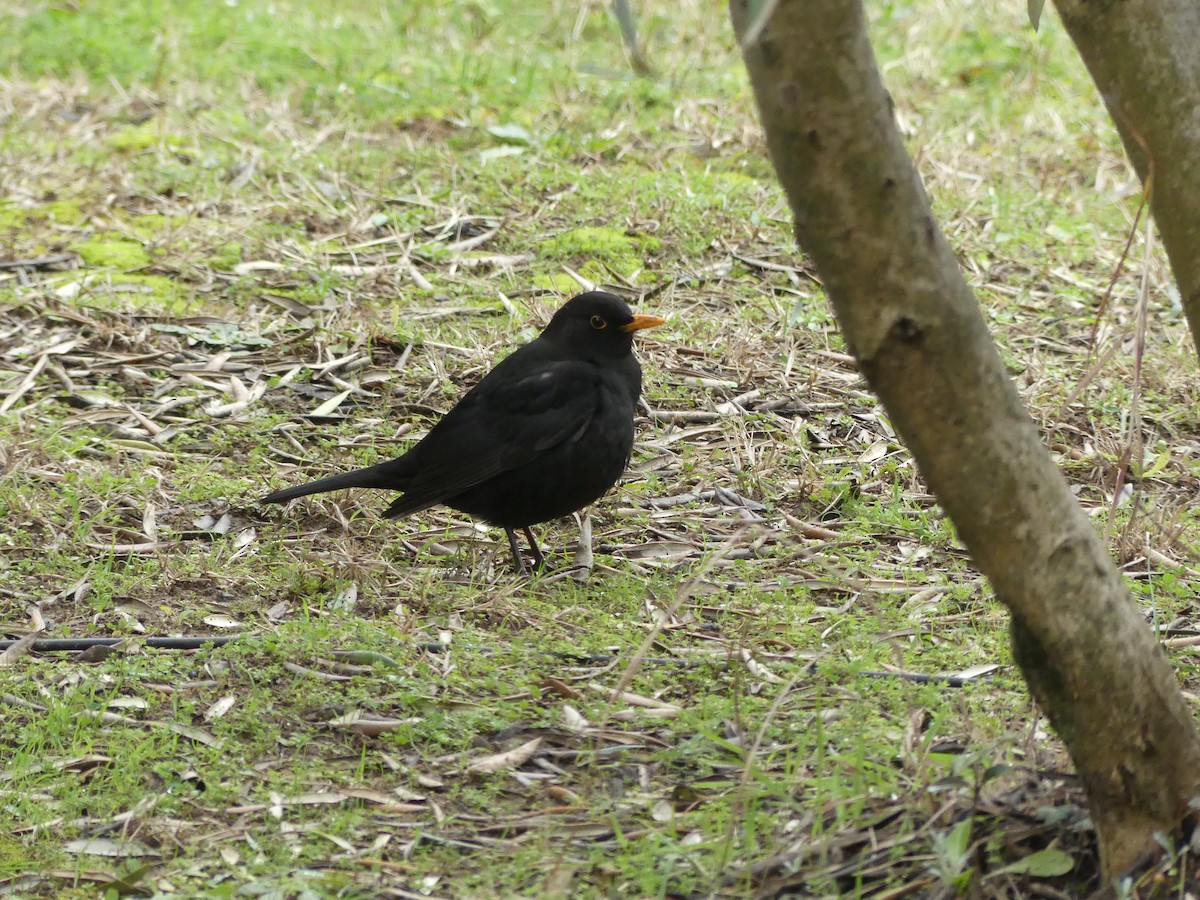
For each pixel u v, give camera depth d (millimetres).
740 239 14219
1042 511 5133
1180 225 6293
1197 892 5473
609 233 14203
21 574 9008
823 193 4734
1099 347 12406
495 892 6043
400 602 8805
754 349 12180
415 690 7668
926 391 4969
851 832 6078
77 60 18422
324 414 11258
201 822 6637
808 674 7812
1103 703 5379
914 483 10375
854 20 4488
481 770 7008
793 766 6797
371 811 6723
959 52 19438
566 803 6746
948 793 6199
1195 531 9562
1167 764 5520
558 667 7977
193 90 17453
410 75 17938
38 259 13625
